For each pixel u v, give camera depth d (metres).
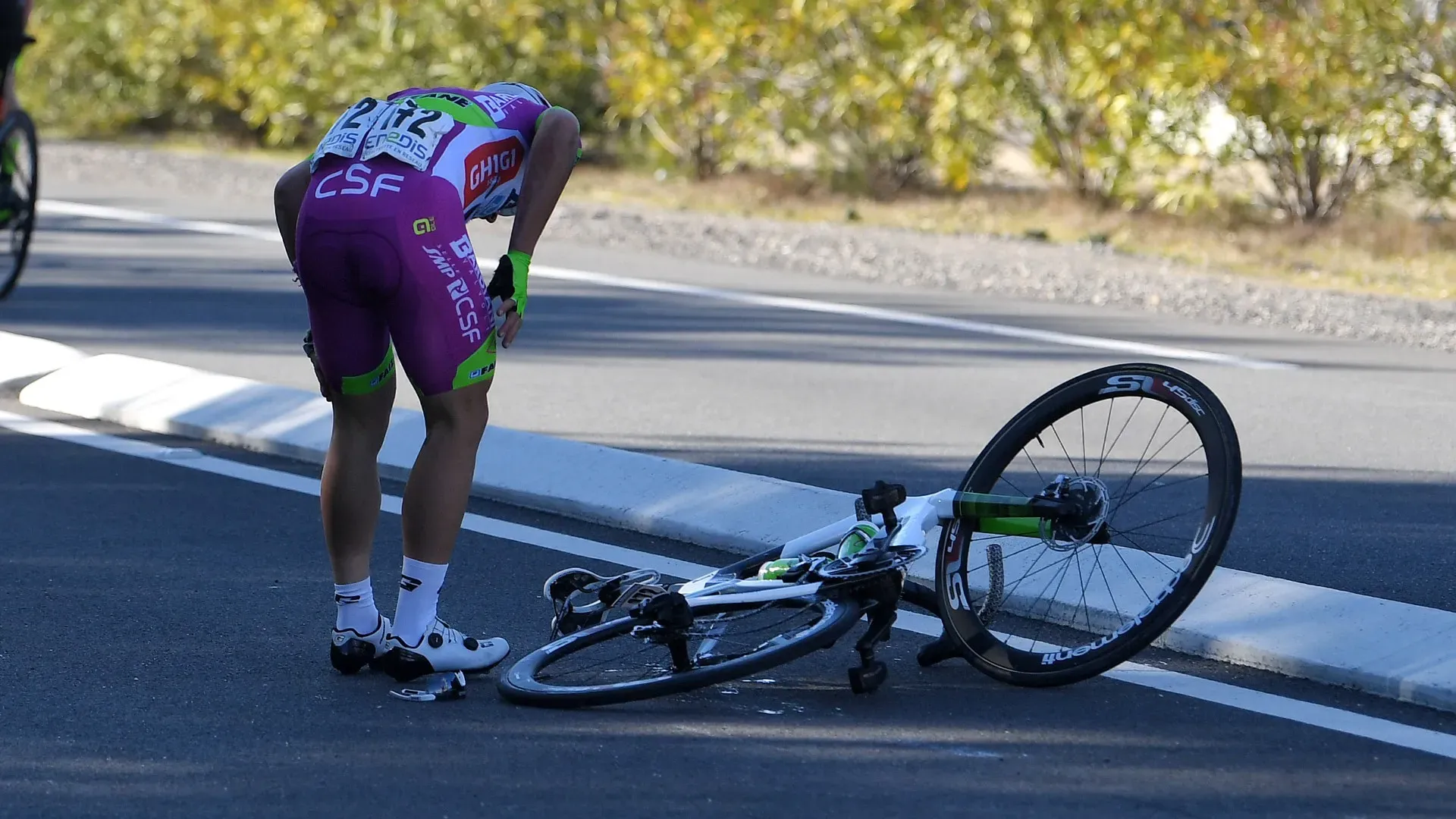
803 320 31.38
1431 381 26.64
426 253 11.60
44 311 29.78
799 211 50.56
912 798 10.53
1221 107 49.19
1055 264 39.06
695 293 34.41
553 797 10.49
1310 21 45.97
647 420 22.44
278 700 12.20
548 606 14.66
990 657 12.70
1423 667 12.48
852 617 12.09
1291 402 24.73
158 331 28.17
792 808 10.36
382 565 15.82
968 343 29.34
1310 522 17.77
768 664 11.80
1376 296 35.31
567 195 52.41
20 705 12.02
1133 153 48.75
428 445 12.19
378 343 12.10
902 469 19.98
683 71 54.81
